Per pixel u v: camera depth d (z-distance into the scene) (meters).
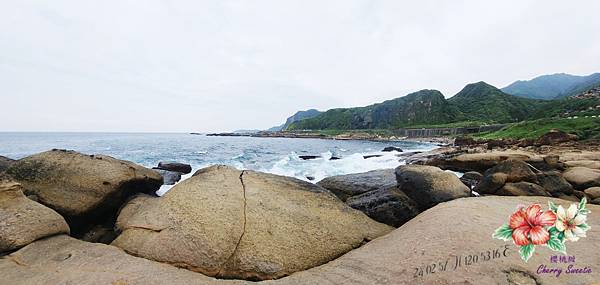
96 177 9.08
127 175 9.55
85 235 8.48
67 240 6.33
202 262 5.72
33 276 4.94
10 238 5.85
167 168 20.08
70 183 8.87
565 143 32.75
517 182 12.57
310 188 8.54
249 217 6.63
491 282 3.73
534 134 40.78
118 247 6.38
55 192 8.62
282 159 32.53
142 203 8.68
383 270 4.48
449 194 9.70
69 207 8.35
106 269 5.09
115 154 34.34
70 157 9.69
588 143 30.75
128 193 9.68
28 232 6.13
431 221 5.87
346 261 5.24
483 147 37.88
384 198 9.16
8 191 6.64
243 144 67.38
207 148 49.72
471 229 5.07
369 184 12.37
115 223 8.34
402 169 11.48
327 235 6.64
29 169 9.12
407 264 4.43
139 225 6.82
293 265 5.77
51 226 6.56
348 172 23.14
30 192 8.55
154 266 5.30
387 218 8.61
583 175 13.76
